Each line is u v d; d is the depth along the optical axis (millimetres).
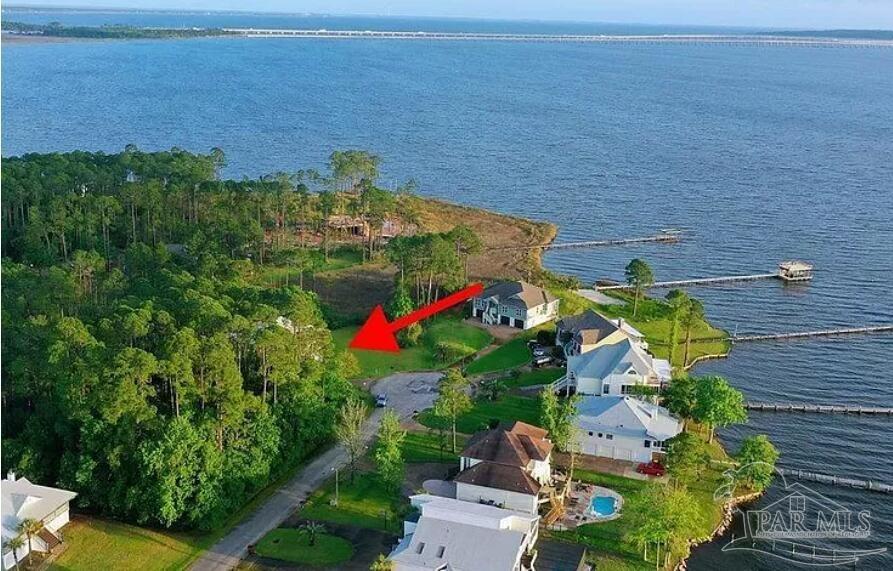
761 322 139375
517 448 84500
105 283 115312
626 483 87750
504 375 113875
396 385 111125
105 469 81438
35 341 87750
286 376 90250
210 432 81625
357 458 92562
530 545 75562
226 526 80125
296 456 90812
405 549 70750
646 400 99750
